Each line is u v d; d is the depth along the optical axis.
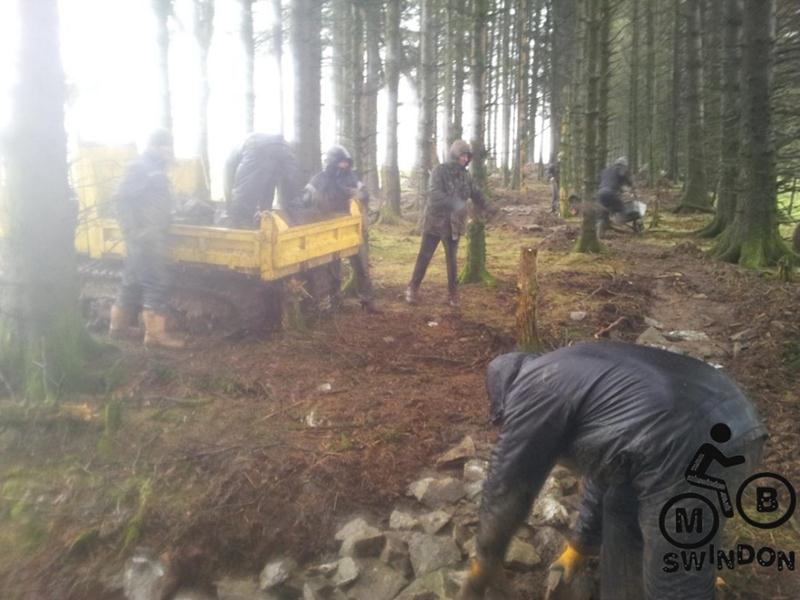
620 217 16.47
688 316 9.34
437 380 6.51
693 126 20.64
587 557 3.89
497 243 15.80
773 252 12.63
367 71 24.19
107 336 7.15
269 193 7.95
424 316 8.72
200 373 6.23
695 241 15.72
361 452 5.02
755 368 6.92
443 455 5.09
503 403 3.25
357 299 9.44
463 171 9.15
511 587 3.91
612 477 2.95
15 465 4.81
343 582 4.00
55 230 5.70
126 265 6.93
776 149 12.82
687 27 20.70
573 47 26.36
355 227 8.52
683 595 2.82
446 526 4.36
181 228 6.98
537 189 32.66
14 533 4.26
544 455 3.02
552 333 8.06
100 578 4.04
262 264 6.77
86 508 4.43
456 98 22.02
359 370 6.66
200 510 4.41
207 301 7.22
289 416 5.56
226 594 4.01
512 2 28.23
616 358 3.03
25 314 5.62
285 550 4.30
